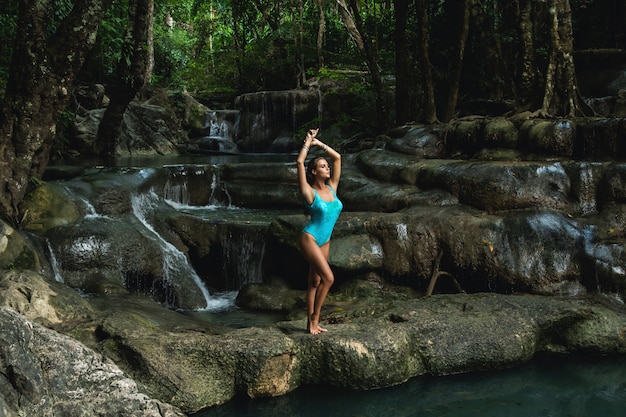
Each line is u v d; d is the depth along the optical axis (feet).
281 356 16.80
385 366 17.13
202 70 68.69
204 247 27.89
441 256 23.79
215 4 77.00
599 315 19.81
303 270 25.13
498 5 40.88
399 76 38.81
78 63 24.86
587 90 38.99
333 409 15.85
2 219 24.02
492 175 24.95
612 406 15.89
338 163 17.87
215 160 44.70
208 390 16.14
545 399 16.35
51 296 18.40
